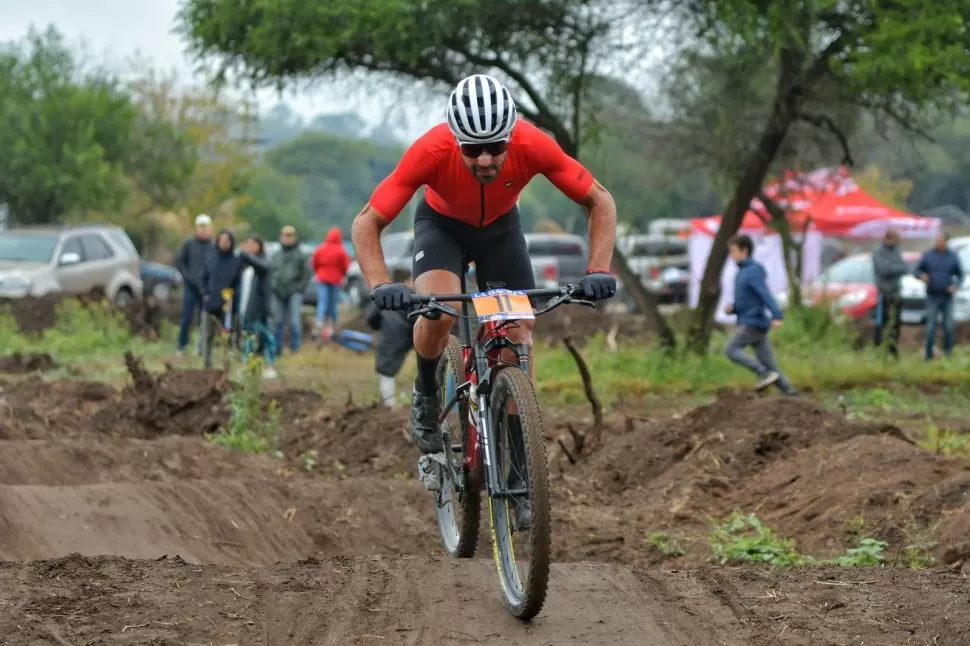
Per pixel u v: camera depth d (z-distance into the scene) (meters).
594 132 25.19
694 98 25.55
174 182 65.62
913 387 24.41
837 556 11.12
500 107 8.26
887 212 41.09
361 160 162.50
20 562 9.07
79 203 55.56
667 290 46.78
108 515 11.91
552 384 23.41
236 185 75.38
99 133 57.84
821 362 26.47
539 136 8.97
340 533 13.04
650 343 28.89
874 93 23.38
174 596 8.34
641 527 13.04
